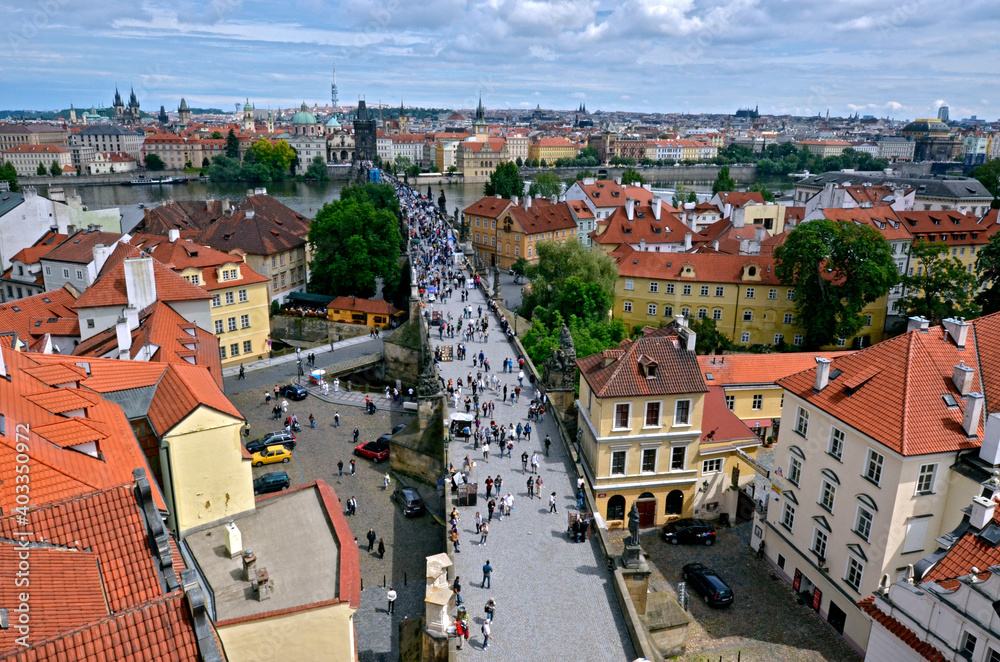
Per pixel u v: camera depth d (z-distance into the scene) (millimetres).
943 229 161500
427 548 65312
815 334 125875
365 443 83875
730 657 54062
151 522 30234
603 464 70125
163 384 47750
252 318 118688
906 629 41406
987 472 49812
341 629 33281
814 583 60156
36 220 145500
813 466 60406
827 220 126250
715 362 88562
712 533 70375
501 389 87938
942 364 56562
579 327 113188
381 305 131250
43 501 31516
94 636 24703
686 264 136000
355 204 155750
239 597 33906
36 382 42156
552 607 47031
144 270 88375
